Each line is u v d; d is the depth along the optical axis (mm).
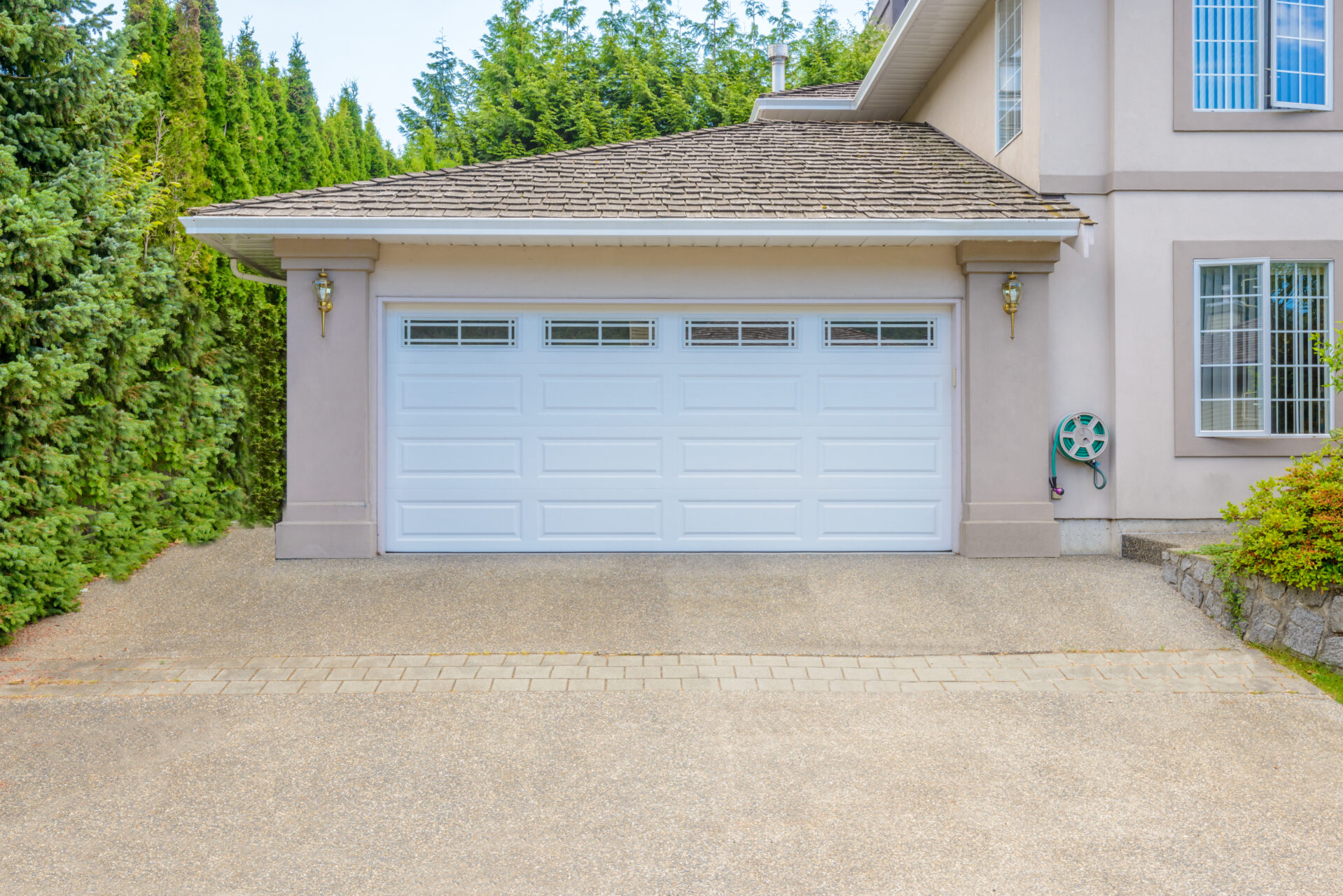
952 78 11117
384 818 3859
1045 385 8422
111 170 8523
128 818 3855
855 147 10320
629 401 8531
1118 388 8531
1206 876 3441
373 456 8398
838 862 3529
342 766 4348
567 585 7383
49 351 6520
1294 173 8531
